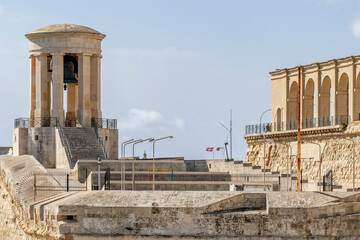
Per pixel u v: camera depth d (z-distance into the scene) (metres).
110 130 133.25
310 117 139.88
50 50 132.50
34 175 99.56
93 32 133.25
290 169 130.00
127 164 117.94
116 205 84.94
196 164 132.12
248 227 82.75
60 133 128.88
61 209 86.19
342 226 82.62
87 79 132.38
